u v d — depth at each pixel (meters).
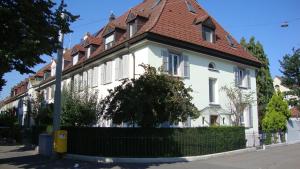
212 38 25.31
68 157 17.00
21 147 23.52
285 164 14.75
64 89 25.06
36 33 11.66
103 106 17.11
